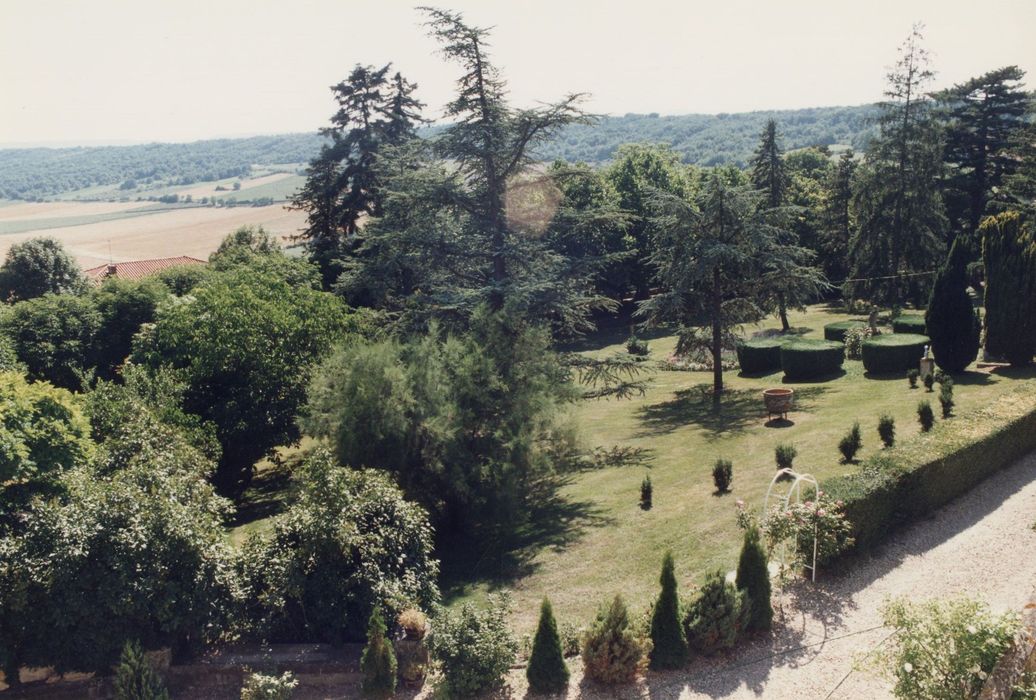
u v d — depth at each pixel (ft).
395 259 91.61
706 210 94.02
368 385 56.95
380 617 37.27
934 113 138.10
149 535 40.09
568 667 37.22
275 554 43.65
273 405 80.07
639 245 172.35
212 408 78.48
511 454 58.39
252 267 122.72
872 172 143.43
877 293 145.89
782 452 57.93
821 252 177.78
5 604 38.24
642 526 54.49
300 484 48.19
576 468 72.84
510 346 66.13
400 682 38.52
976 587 40.88
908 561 44.24
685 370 122.42
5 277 160.25
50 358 116.37
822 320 147.23
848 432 62.44
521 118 86.38
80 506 41.09
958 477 51.67
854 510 44.09
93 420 67.36
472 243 91.81
